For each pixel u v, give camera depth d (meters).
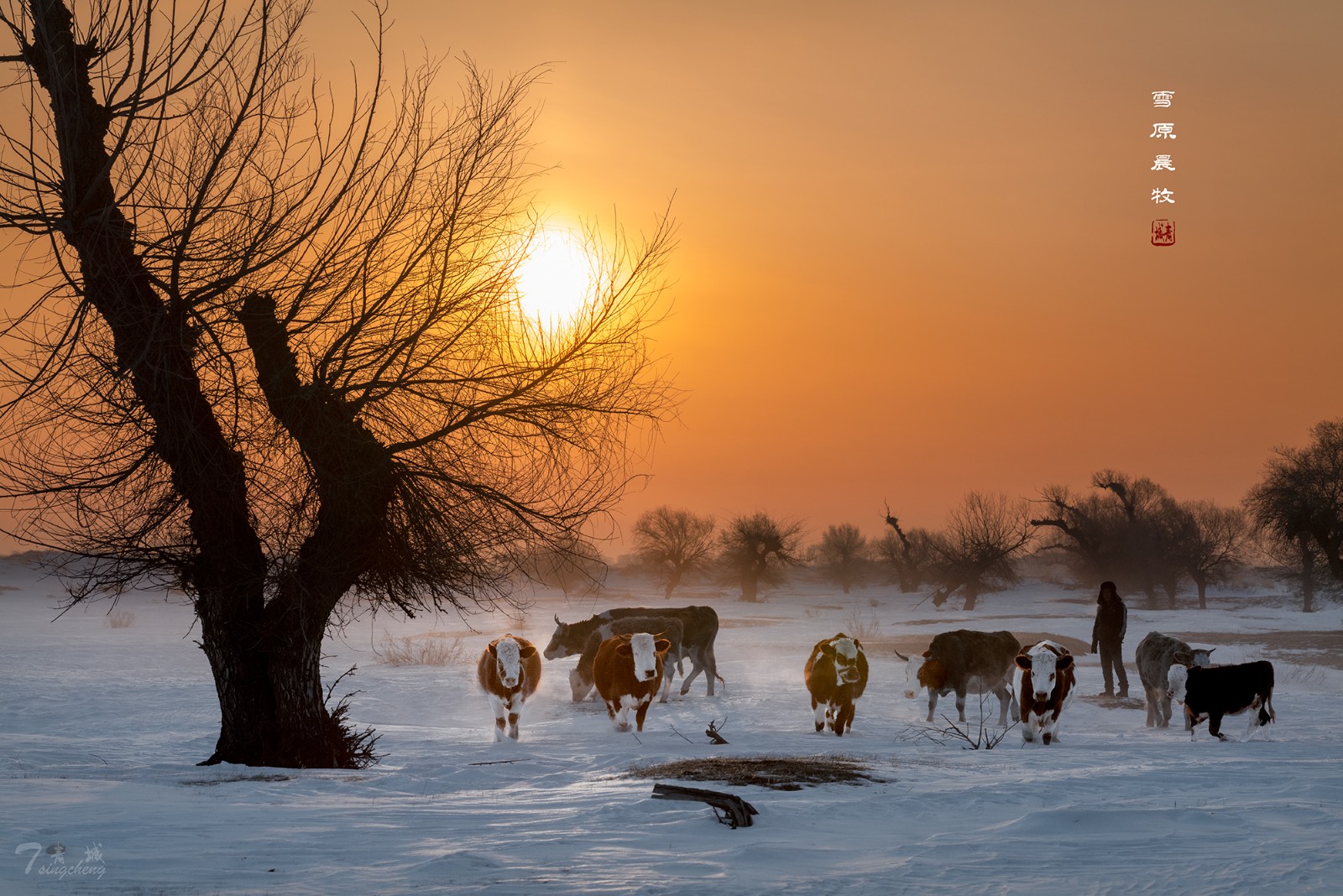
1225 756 13.66
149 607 88.81
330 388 12.89
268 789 11.08
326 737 14.39
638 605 93.69
